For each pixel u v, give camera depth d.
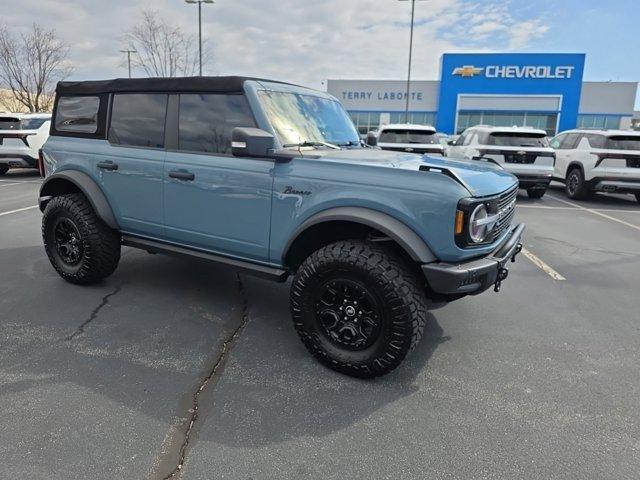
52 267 4.83
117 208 3.95
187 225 3.56
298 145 3.29
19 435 2.31
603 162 10.20
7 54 25.09
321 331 3.00
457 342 3.46
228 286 4.46
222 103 3.32
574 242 6.68
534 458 2.27
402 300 2.68
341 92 41.44
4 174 13.27
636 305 4.27
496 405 2.70
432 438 2.40
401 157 3.36
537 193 11.17
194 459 2.20
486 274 2.78
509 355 3.28
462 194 2.61
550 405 2.71
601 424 2.54
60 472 2.09
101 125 3.98
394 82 40.75
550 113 37.47
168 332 3.48
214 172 3.31
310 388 2.81
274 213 3.10
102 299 4.05
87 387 2.74
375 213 2.76
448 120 38.97
